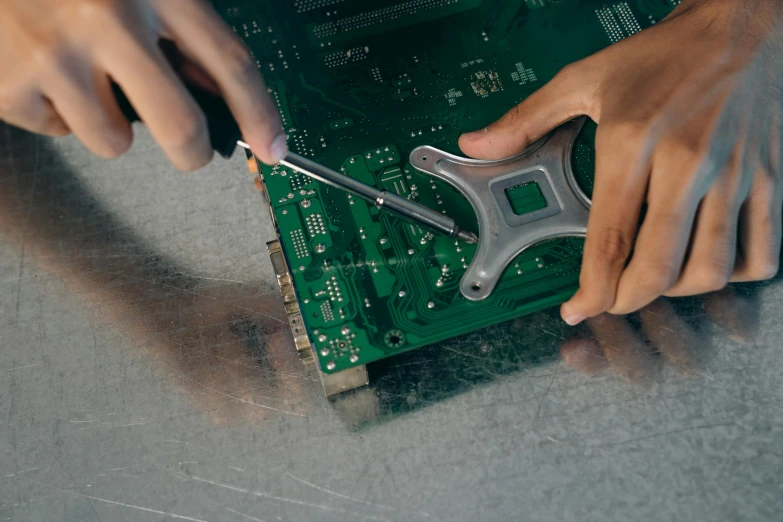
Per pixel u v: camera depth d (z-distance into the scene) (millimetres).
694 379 549
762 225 554
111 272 593
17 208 613
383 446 541
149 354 569
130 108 486
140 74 458
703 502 522
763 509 520
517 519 522
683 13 590
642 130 548
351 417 548
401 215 560
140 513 532
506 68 610
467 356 560
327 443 542
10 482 542
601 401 546
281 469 538
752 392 545
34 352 573
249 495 533
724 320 562
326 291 556
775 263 549
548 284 558
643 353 557
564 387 550
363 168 585
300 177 579
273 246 584
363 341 545
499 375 555
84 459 546
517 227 566
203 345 570
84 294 587
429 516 525
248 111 485
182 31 470
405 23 622
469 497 528
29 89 467
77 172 623
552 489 528
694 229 547
